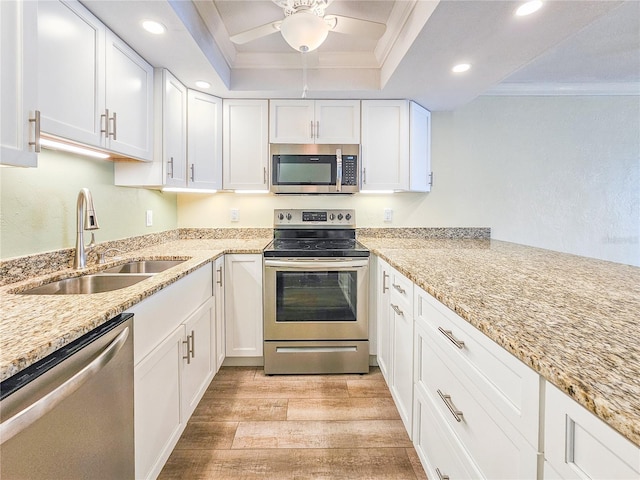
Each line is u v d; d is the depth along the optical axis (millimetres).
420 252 2092
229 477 1415
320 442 1625
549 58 2467
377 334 2303
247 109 2594
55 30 1241
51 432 759
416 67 2041
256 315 2359
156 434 1310
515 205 3047
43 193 1487
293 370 2301
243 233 2953
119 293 1143
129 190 2203
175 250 2283
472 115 2994
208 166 2498
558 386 559
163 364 1371
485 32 1635
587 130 3049
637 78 2830
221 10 1856
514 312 878
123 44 1699
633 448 445
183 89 2297
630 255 3068
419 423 1391
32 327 813
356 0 1757
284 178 2611
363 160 2623
